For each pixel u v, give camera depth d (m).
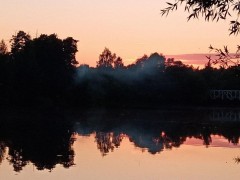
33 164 34.25
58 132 58.62
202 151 42.09
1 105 91.56
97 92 110.56
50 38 105.62
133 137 54.78
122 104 115.38
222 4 7.22
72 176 29.47
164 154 39.69
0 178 28.95
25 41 106.00
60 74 101.88
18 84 94.56
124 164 34.00
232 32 7.46
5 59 97.00
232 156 38.50
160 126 69.56
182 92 119.69
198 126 69.94
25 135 54.28
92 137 53.97
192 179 28.41
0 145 45.62
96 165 33.47
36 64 97.56
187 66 125.81
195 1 7.30
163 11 7.52
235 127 68.50
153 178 28.73
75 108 102.62
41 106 93.00
